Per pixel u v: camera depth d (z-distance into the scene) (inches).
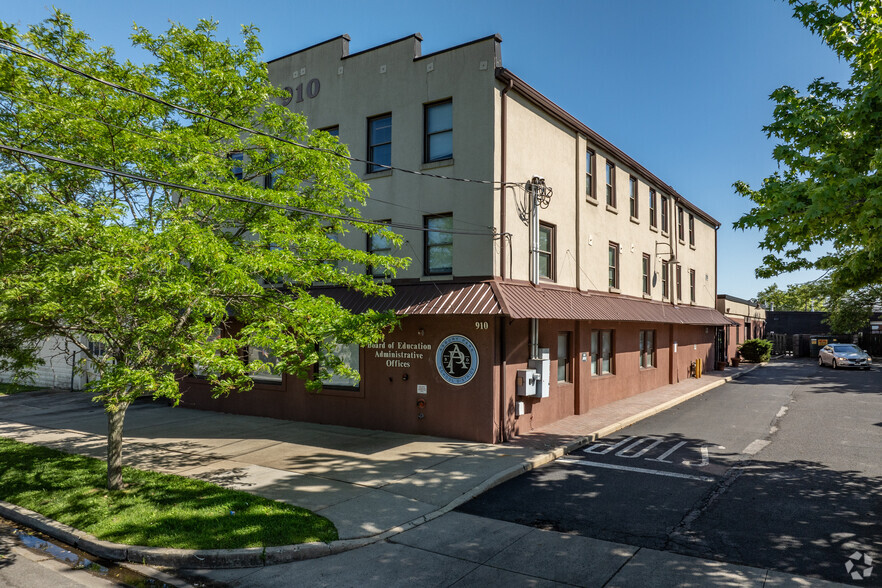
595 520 319.0
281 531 291.0
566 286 625.3
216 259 309.1
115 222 319.3
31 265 301.1
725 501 349.7
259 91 419.2
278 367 375.2
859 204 275.3
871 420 621.9
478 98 515.5
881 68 293.0
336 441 503.8
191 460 439.8
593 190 703.7
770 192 311.0
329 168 416.8
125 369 286.7
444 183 529.7
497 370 501.7
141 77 363.6
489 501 353.4
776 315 2266.2
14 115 331.3
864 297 1617.9
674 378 973.2
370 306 526.3
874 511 328.5
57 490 364.2
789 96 344.2
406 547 284.0
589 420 609.3
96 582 254.5
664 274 960.3
